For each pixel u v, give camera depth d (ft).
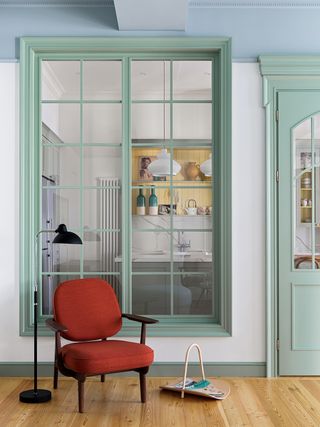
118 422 11.98
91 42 15.46
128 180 15.75
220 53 15.55
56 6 15.55
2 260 15.42
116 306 14.49
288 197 15.55
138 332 15.35
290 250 15.52
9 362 15.39
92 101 15.79
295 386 14.62
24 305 15.35
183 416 12.35
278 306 15.49
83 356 12.46
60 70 15.76
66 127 15.79
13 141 15.46
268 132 15.47
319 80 15.55
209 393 13.48
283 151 15.55
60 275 15.69
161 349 15.42
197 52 15.74
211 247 15.69
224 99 15.48
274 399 13.53
